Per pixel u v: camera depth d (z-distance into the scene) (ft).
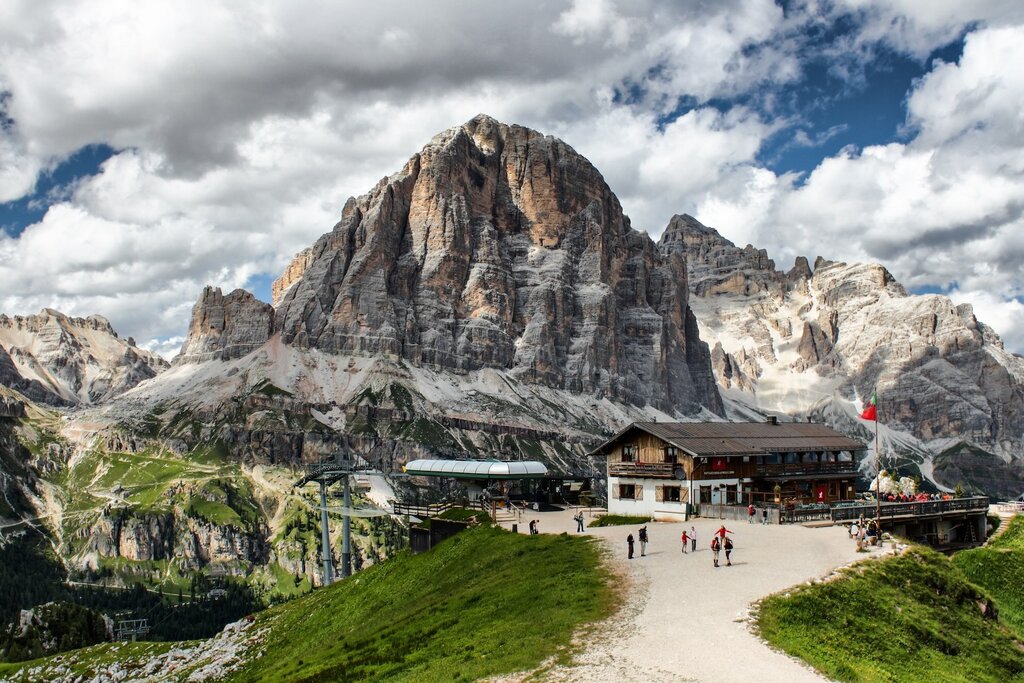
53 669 394.11
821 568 238.89
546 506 444.14
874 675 168.86
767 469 411.95
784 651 174.09
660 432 397.39
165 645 395.34
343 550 577.43
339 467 589.73
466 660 188.75
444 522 387.96
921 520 382.42
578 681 161.07
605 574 243.81
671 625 190.80
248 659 333.42
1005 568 347.15
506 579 262.88
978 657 207.31
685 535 270.26
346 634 298.35
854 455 464.65
